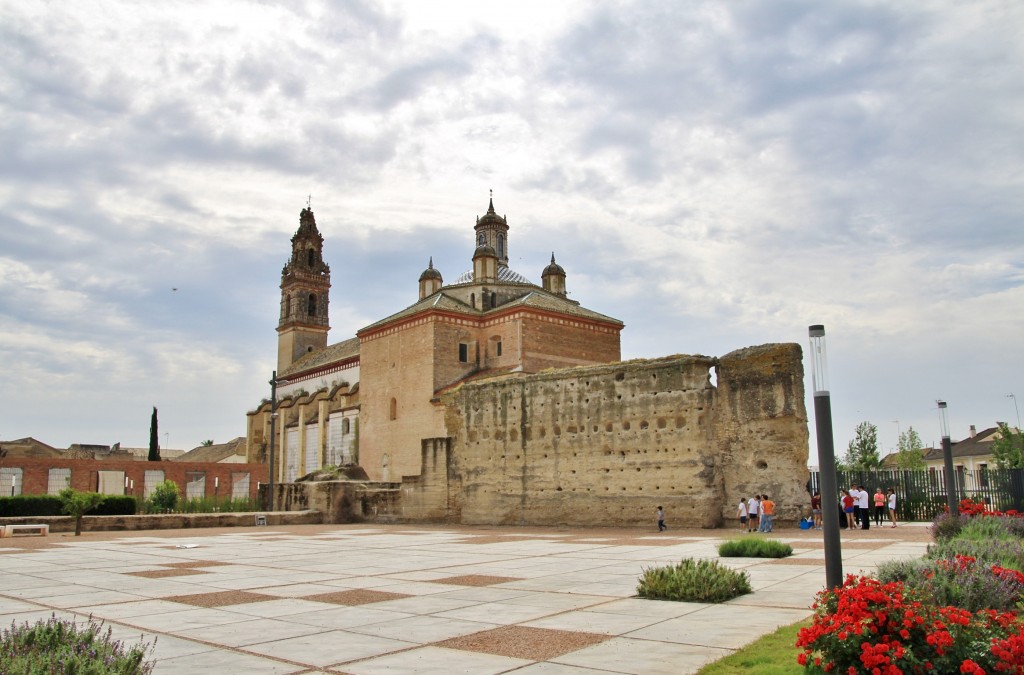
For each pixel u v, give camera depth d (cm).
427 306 6669
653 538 2881
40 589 1625
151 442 9588
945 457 2753
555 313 6475
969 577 1133
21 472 6588
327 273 10662
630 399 3709
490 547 2644
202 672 907
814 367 1204
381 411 6900
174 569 2017
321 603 1406
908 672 793
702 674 863
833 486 1162
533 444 4059
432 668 918
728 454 3388
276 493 5306
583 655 971
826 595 960
